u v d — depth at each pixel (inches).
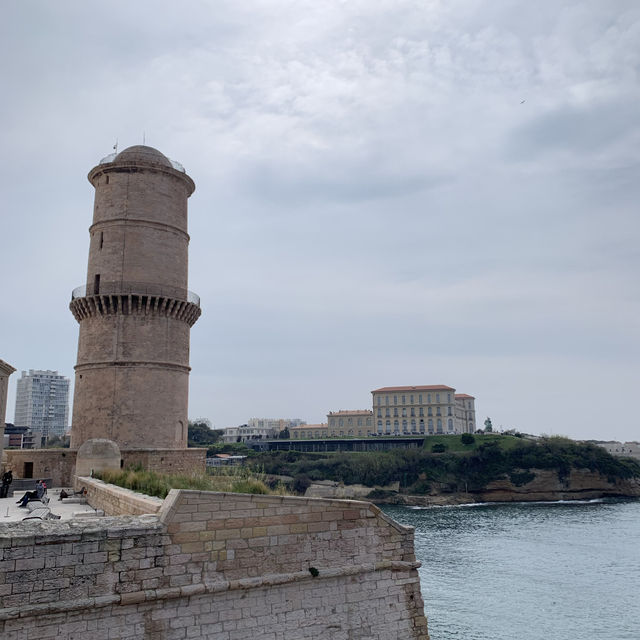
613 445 7578.7
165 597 584.7
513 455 5536.4
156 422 1585.9
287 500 684.1
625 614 1811.0
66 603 537.0
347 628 701.3
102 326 1610.5
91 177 1752.0
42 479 1526.8
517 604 1914.4
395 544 765.9
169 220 1701.5
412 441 6491.1
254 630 635.5
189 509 617.6
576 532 3348.9
